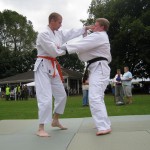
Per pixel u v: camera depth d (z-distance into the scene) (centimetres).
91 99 581
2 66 7244
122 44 4219
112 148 461
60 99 638
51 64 607
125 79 1598
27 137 576
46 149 478
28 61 7494
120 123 691
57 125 653
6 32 7869
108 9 4431
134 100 1958
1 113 1269
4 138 574
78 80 6016
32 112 1292
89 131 614
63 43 629
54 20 596
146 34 3859
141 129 598
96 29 614
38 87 596
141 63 4550
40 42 593
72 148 476
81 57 613
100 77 593
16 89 3438
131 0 4219
